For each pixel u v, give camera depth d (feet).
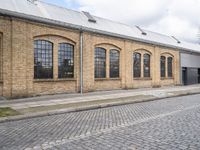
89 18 71.00
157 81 87.86
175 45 103.50
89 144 18.81
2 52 45.44
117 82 71.26
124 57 73.36
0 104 40.14
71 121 28.37
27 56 49.34
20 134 22.25
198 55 117.70
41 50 52.75
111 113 34.19
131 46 75.97
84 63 60.90
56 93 55.26
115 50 71.26
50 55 54.65
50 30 53.57
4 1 50.37
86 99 47.47
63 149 17.70
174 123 26.55
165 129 23.67
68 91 57.93
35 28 50.72
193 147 17.94
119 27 82.33
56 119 29.96
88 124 26.43
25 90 48.98
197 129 23.61
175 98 55.93
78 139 20.27
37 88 51.47
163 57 92.99
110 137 20.84
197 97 58.03
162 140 19.76
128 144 18.71
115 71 71.31
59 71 56.59
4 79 45.73
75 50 59.31
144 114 32.83
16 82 47.44
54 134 22.12
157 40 94.32
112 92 63.26
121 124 26.18
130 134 21.80
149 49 84.07
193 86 95.91
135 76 78.64
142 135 21.42
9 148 18.04
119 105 43.42
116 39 70.49
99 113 34.40
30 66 49.98
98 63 66.03
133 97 51.96
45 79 52.85
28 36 49.47
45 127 25.18
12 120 29.43
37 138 20.76
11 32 46.62
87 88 61.52
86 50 61.41
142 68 81.05
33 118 31.07
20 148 18.01
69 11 69.10
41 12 57.41
